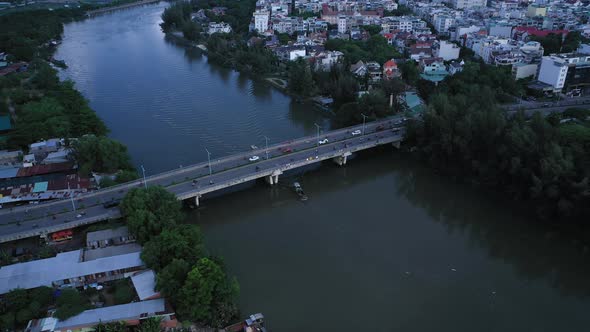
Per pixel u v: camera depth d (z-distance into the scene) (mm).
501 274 156375
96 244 155375
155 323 122188
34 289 131625
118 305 128750
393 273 155000
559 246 171000
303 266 157125
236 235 175375
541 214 182500
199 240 150500
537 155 187250
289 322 133250
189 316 126375
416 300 143500
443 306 141500
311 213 190750
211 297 127250
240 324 128125
